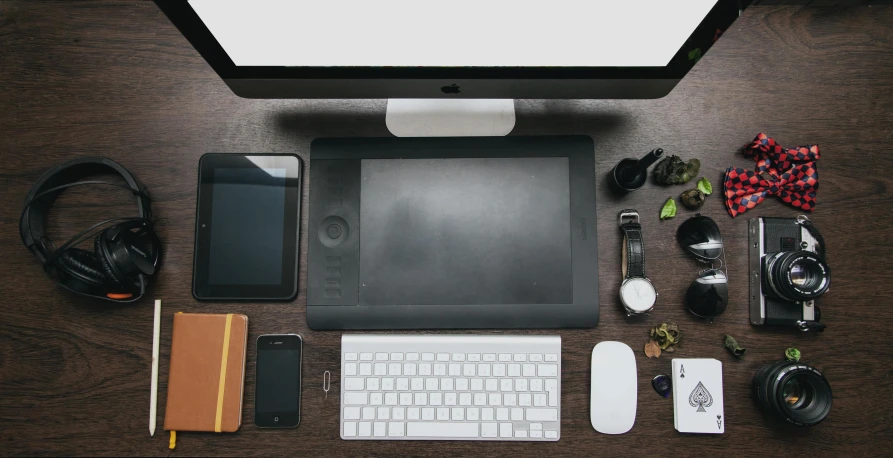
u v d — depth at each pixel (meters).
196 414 0.78
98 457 0.79
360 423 0.79
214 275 0.81
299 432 0.79
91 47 0.85
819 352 0.80
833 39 0.85
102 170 0.83
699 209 0.83
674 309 0.81
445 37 0.68
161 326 0.81
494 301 0.80
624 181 0.80
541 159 0.82
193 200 0.83
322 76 0.72
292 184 0.82
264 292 0.81
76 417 0.80
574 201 0.82
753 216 0.83
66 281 0.77
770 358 0.80
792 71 0.85
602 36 0.68
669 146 0.84
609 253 0.82
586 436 0.79
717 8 0.64
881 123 0.84
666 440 0.78
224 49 0.69
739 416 0.79
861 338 0.80
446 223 0.81
